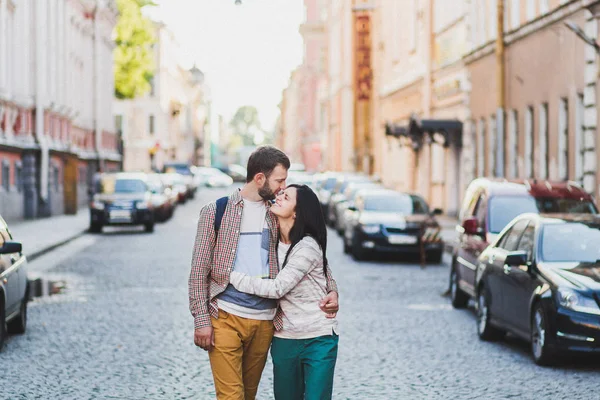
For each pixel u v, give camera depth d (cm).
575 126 2750
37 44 4647
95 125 6638
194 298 726
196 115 16288
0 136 4144
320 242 725
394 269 2600
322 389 719
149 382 1162
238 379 730
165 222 4894
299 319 723
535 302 1283
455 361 1305
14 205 4422
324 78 10556
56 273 2430
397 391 1120
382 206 2925
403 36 5631
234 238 723
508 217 1761
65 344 1416
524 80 3259
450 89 4344
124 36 7881
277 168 725
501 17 3006
